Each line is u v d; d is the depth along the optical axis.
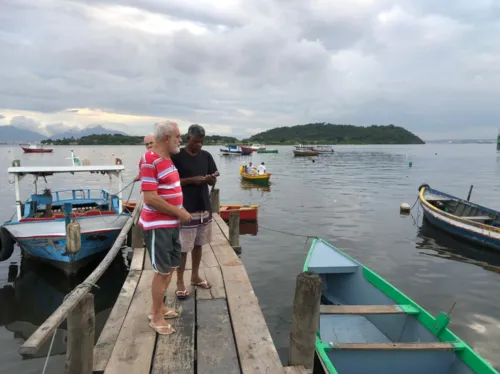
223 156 75.00
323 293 7.82
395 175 35.59
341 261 7.57
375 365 4.64
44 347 6.29
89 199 12.60
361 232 13.78
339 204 19.56
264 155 81.56
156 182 3.41
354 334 6.20
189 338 3.66
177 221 3.62
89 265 9.47
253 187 26.44
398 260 10.73
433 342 4.95
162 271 3.58
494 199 21.59
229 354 3.43
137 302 4.45
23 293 8.59
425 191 17.67
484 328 6.96
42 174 10.43
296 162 56.09
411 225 14.91
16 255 11.10
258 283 8.89
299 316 3.28
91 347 3.02
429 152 100.06
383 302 6.32
